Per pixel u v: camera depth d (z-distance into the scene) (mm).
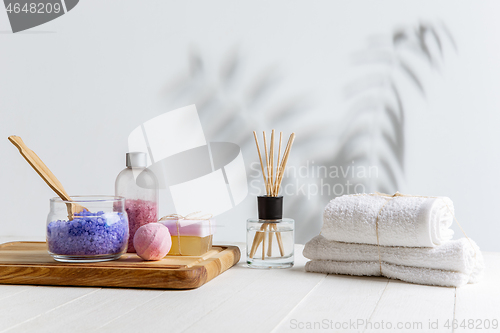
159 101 1350
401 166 1238
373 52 1242
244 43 1304
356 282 749
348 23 1251
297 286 722
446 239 743
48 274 729
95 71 1377
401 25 1233
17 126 1413
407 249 742
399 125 1238
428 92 1229
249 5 1300
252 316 573
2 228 1429
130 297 663
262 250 867
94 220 783
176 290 705
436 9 1224
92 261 782
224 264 828
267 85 1293
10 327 536
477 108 1212
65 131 1392
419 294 672
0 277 738
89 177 1383
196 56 1330
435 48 1225
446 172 1227
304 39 1271
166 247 793
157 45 1349
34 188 1414
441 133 1226
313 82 1269
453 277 699
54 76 1396
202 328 528
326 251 803
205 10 1323
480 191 1216
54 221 788
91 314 583
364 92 1248
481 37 1208
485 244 1219
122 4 1363
